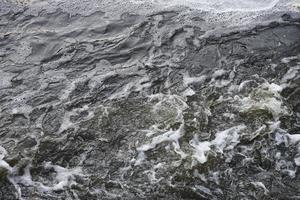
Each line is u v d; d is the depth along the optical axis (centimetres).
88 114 589
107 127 571
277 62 650
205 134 557
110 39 704
